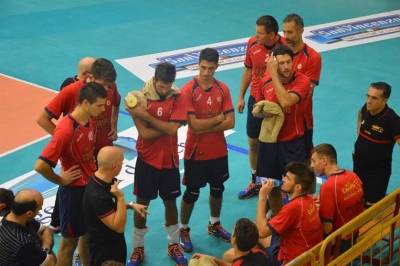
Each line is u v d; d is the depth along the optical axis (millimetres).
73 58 28047
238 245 10289
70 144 12062
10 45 29625
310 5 36875
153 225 15742
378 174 14594
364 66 27312
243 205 16656
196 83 14078
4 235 10484
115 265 9336
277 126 13664
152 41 30406
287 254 11805
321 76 26062
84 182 12453
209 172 14500
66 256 12852
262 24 15617
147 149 13586
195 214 16250
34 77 25719
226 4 37219
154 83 13352
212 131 14180
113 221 11000
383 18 34344
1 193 11391
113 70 12750
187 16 34719
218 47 29516
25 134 20625
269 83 13898
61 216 12664
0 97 23500
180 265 14016
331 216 12273
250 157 16844
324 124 21547
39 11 35375
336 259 11102
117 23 33375
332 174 12461
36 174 18094
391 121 14086
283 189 11766
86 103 11945
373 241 13000
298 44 15031
